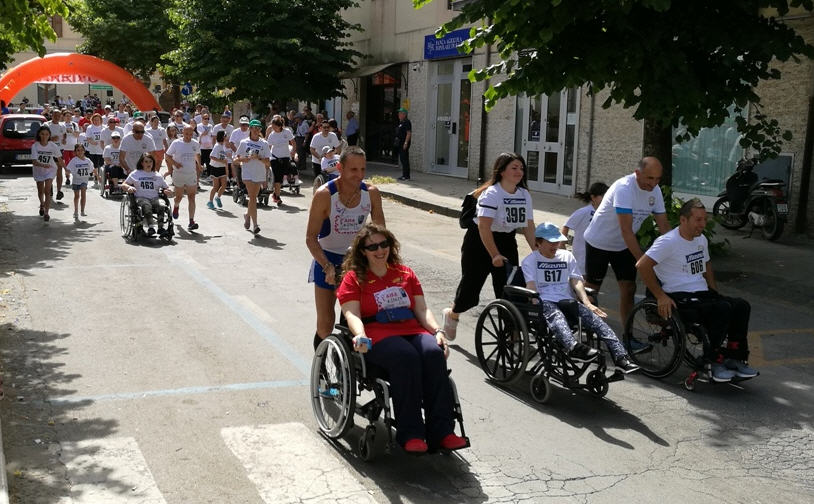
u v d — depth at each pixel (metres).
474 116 22.12
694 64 9.73
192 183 13.73
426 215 17.03
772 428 5.98
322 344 5.53
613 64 9.52
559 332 6.21
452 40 22.70
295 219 15.39
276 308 8.88
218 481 4.86
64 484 4.73
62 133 19.62
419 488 4.88
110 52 39.84
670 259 6.92
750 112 14.20
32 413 5.77
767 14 12.76
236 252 12.02
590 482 5.03
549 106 19.38
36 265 10.73
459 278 10.79
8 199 17.48
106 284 9.76
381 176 23.39
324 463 5.16
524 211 7.18
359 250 5.40
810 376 7.14
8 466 4.91
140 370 6.76
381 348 5.10
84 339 7.55
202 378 6.63
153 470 4.96
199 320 8.32
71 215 15.33
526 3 8.98
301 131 26.66
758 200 13.38
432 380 5.11
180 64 26.00
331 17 26.12
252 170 13.33
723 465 5.34
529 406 6.32
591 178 18.08
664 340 7.02
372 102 28.75
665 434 5.82
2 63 24.69
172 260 11.33
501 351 6.71
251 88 24.94
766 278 10.66
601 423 6.00
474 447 5.51
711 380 6.70
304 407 6.09
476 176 22.17
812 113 13.05
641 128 16.69
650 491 4.93
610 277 10.97
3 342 7.38
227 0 25.02
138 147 15.79
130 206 12.66
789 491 5.00
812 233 13.36
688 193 15.88
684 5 9.41
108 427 5.59
